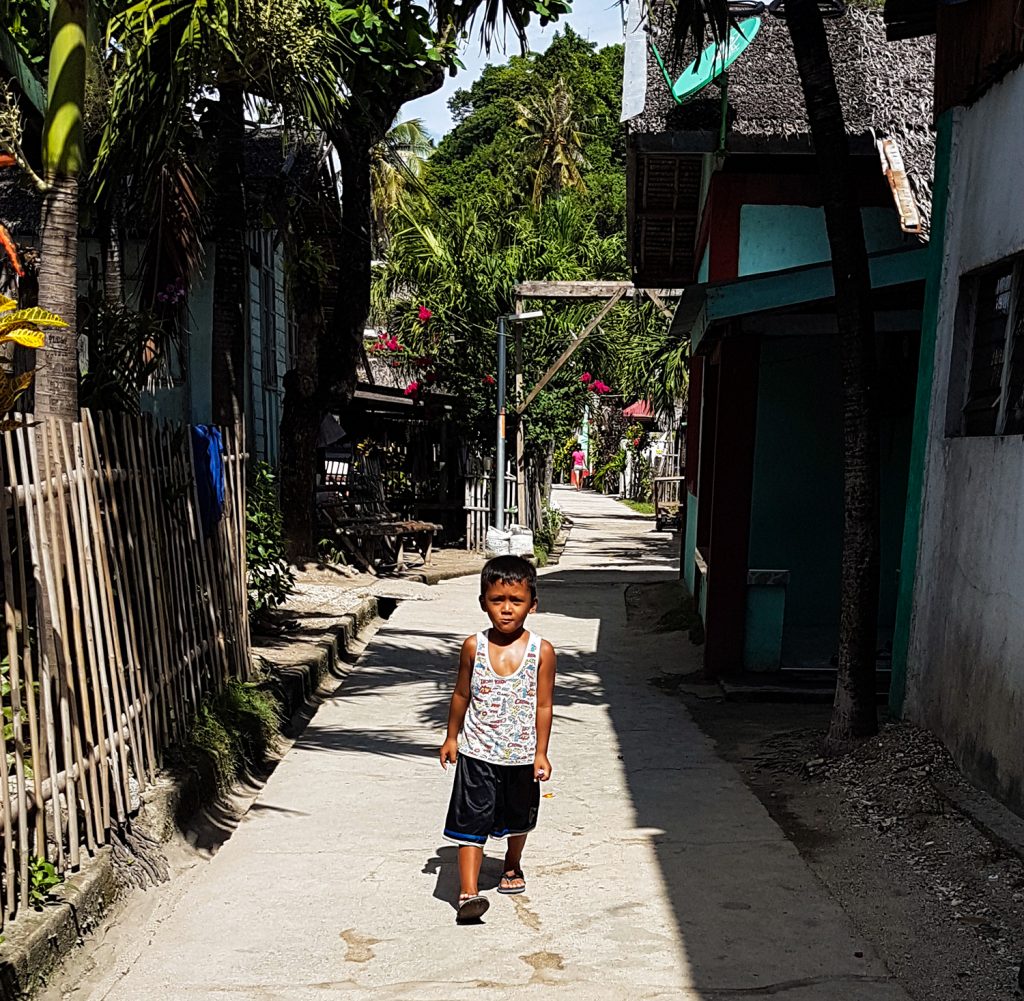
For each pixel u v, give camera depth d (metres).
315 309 13.75
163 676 5.46
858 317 6.21
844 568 6.42
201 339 12.30
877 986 3.57
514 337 19.91
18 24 7.50
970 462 5.74
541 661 4.26
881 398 9.69
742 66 9.70
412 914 4.18
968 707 5.55
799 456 9.91
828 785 5.89
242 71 6.27
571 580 17.08
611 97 48.09
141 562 5.24
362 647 10.93
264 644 9.47
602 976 3.63
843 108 8.89
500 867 4.72
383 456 20.47
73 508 4.34
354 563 16.23
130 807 4.66
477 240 21.66
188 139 9.08
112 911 4.12
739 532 8.73
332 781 6.15
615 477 49.81
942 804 5.21
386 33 8.69
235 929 4.04
